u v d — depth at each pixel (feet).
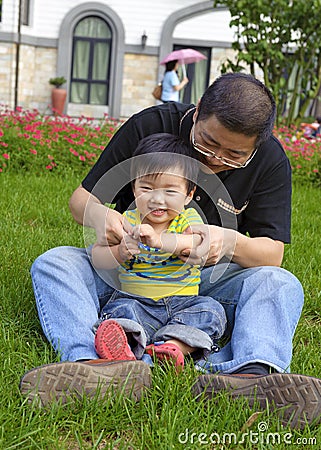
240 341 6.90
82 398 6.02
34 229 13.67
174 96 37.55
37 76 54.90
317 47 32.89
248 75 7.29
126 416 6.02
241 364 6.64
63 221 14.60
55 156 23.12
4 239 12.10
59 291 7.14
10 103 52.75
